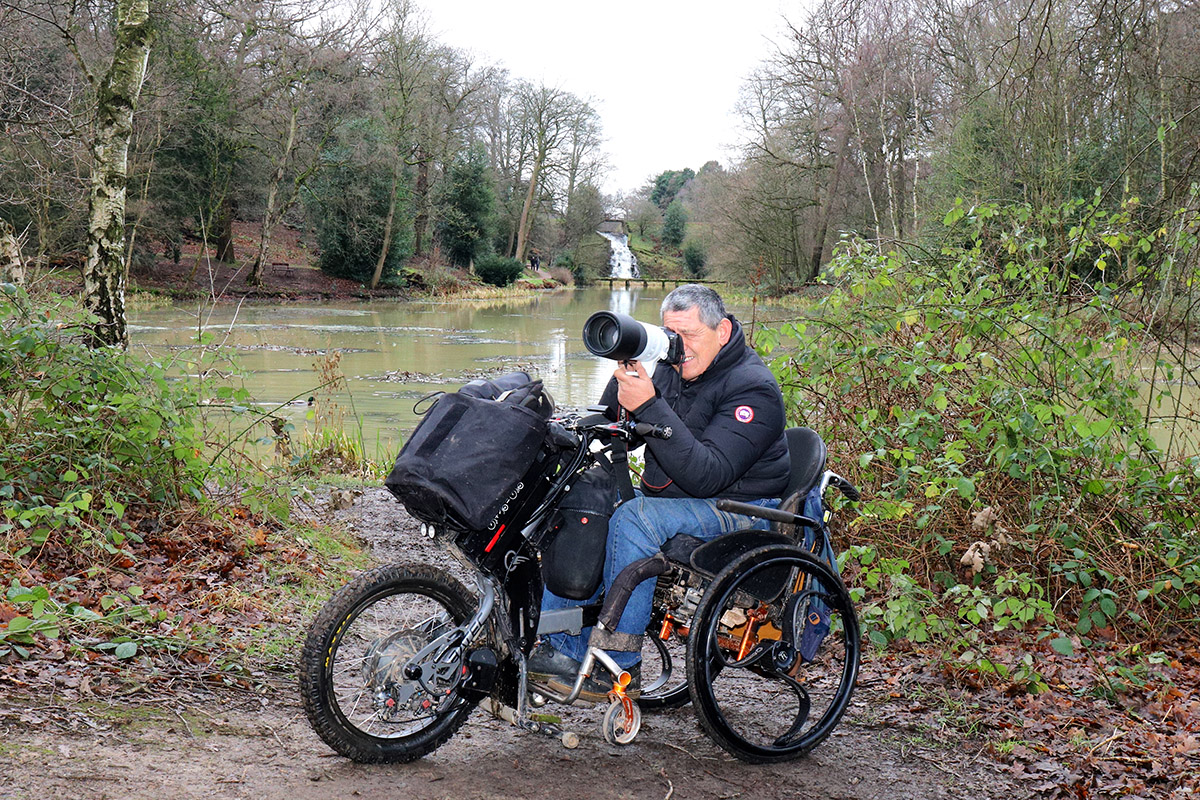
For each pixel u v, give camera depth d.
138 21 7.09
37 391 5.08
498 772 3.12
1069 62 8.02
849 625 3.61
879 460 5.80
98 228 6.96
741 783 3.23
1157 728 3.90
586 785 3.08
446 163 50.41
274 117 38.22
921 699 4.13
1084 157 11.28
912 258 6.52
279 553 5.41
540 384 3.07
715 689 4.22
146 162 31.61
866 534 5.56
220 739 3.10
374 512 7.10
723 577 3.18
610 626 3.10
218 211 37.25
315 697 2.87
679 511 3.24
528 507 3.02
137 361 5.32
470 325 32.25
